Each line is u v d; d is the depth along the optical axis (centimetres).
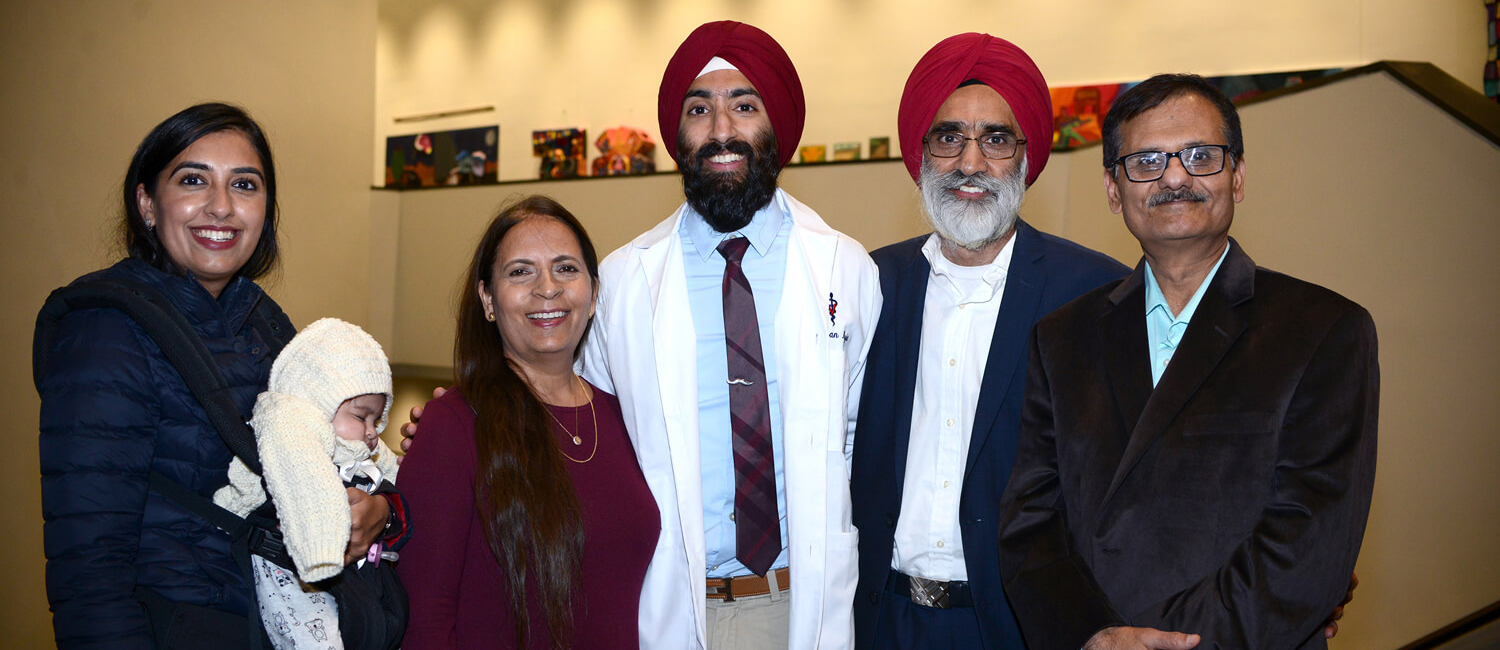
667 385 210
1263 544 150
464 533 174
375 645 155
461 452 175
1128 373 176
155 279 156
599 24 1095
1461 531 345
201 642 147
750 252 221
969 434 212
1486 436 337
